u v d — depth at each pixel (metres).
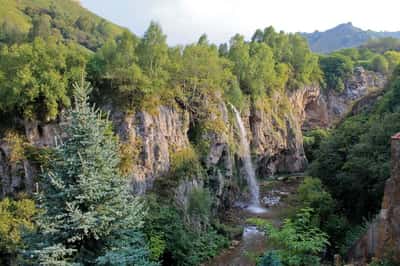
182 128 33.03
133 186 26.14
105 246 13.01
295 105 66.75
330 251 20.36
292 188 47.69
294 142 58.47
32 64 25.34
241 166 42.66
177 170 29.81
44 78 25.03
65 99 25.58
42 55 25.88
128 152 27.17
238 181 41.38
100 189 12.95
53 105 25.12
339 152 30.09
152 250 20.70
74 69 26.77
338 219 22.91
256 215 35.75
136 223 13.89
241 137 43.59
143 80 29.06
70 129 13.40
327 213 23.19
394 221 13.91
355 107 43.50
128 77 28.86
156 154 28.97
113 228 13.01
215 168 34.62
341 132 32.09
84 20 88.88
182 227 24.73
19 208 20.94
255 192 44.75
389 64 87.81
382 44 115.62
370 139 25.09
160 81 31.33
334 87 80.88
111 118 28.23
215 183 34.12
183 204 27.98
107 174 13.50
